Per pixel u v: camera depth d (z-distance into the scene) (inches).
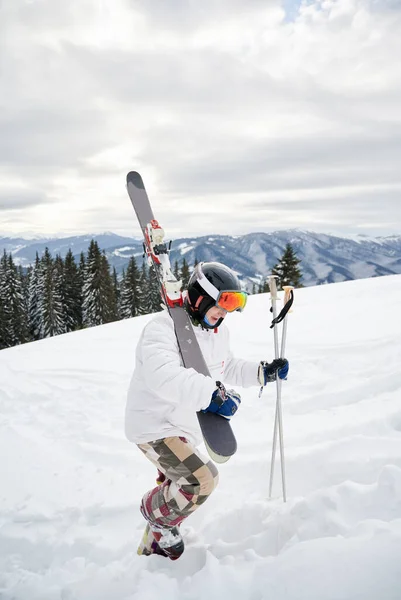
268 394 168.1
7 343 1325.0
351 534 66.6
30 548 100.1
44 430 169.0
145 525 104.3
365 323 256.8
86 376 233.1
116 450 145.9
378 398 143.3
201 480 78.6
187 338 79.0
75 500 118.4
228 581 68.6
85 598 77.4
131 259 1427.2
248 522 89.2
